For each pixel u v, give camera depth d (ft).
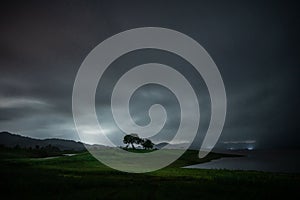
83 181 117.80
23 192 91.56
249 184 123.54
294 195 99.66
